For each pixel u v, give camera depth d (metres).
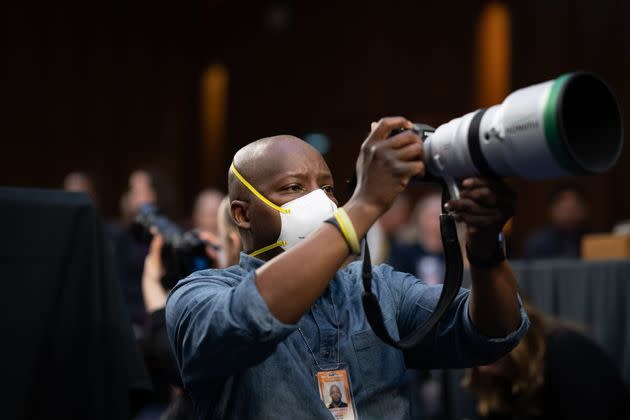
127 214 4.78
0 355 1.75
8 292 1.77
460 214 1.37
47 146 11.45
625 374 3.65
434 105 10.82
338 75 11.55
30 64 11.38
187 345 1.39
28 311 1.79
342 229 1.30
